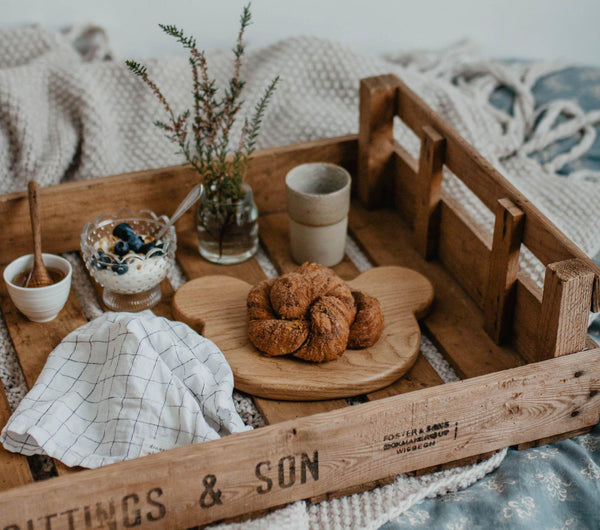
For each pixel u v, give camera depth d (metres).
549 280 0.97
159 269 1.16
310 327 1.06
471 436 0.99
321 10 1.85
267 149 1.39
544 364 0.98
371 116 1.35
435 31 1.96
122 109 1.55
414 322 1.14
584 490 0.97
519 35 2.03
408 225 1.40
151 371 0.99
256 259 1.31
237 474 0.90
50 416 0.97
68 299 1.22
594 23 2.03
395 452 0.96
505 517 0.94
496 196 1.10
